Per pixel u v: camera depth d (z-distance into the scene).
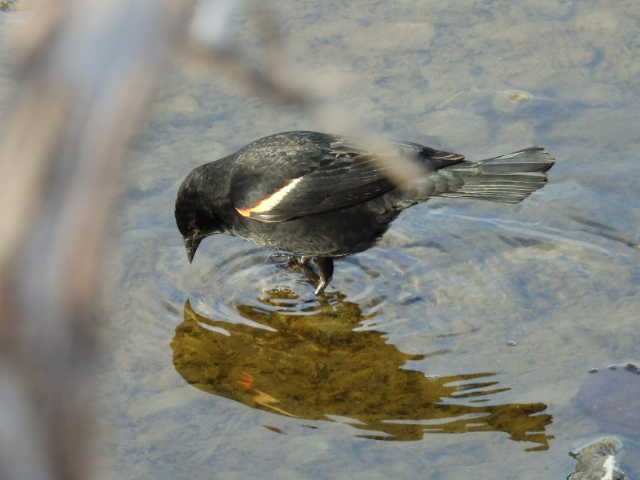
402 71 16.02
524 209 12.99
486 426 9.11
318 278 12.08
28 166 0.61
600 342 10.37
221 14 0.69
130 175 0.75
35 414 0.60
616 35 16.78
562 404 9.38
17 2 15.95
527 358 10.20
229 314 11.25
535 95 15.38
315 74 0.77
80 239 0.62
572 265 11.84
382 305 11.38
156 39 0.64
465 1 17.97
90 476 0.61
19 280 0.61
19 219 0.61
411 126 14.71
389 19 17.42
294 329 10.94
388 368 10.12
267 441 8.99
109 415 9.33
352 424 9.20
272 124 14.73
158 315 11.15
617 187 13.23
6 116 0.62
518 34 16.95
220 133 14.51
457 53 16.48
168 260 12.20
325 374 10.05
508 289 11.49
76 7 0.63
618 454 8.52
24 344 0.60
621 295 11.23
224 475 8.59
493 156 14.03
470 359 10.25
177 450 8.90
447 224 12.88
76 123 0.62
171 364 10.22
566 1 17.83
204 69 0.70
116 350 10.42
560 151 14.09
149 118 0.68
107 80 0.63
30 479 0.59
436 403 9.49
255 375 10.05
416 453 8.76
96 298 0.62
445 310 11.20
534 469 8.46
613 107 15.00
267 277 12.09
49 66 0.62
